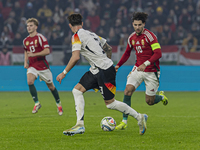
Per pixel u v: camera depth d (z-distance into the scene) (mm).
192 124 20219
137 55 19734
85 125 19641
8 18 64562
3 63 50938
